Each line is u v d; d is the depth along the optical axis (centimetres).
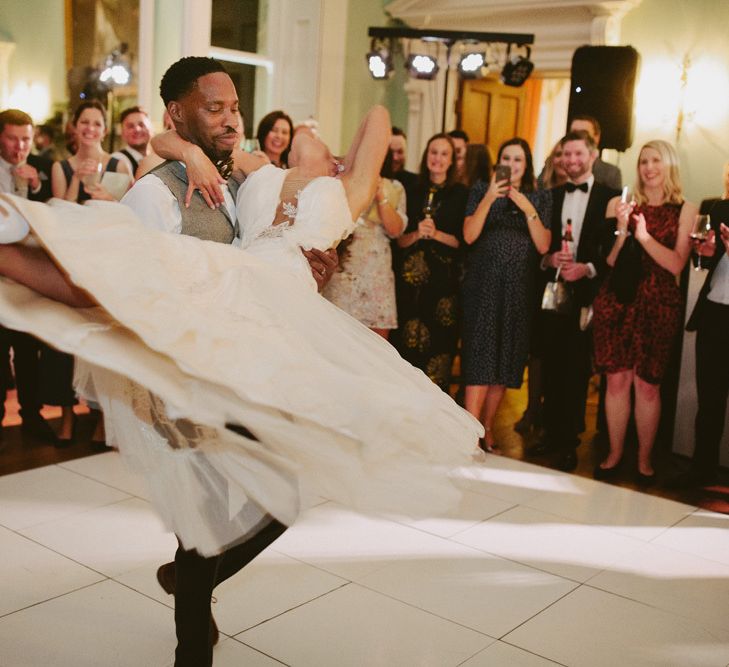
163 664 234
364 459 178
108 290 158
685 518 369
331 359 186
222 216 207
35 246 165
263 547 221
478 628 261
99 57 636
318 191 205
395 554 310
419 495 188
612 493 396
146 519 328
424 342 462
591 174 432
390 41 645
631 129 588
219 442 178
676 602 287
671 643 260
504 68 616
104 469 382
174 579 236
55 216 163
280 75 697
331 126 709
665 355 407
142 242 170
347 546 313
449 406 202
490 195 420
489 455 443
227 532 188
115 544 305
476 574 298
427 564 303
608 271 427
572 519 358
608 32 637
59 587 272
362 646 247
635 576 306
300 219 204
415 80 731
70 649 238
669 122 632
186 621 200
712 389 406
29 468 381
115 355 159
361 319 443
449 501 191
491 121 781
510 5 674
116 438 188
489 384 432
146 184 194
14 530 313
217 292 178
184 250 178
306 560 300
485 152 561
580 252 429
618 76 581
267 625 255
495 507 365
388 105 759
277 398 169
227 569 221
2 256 160
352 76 718
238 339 172
